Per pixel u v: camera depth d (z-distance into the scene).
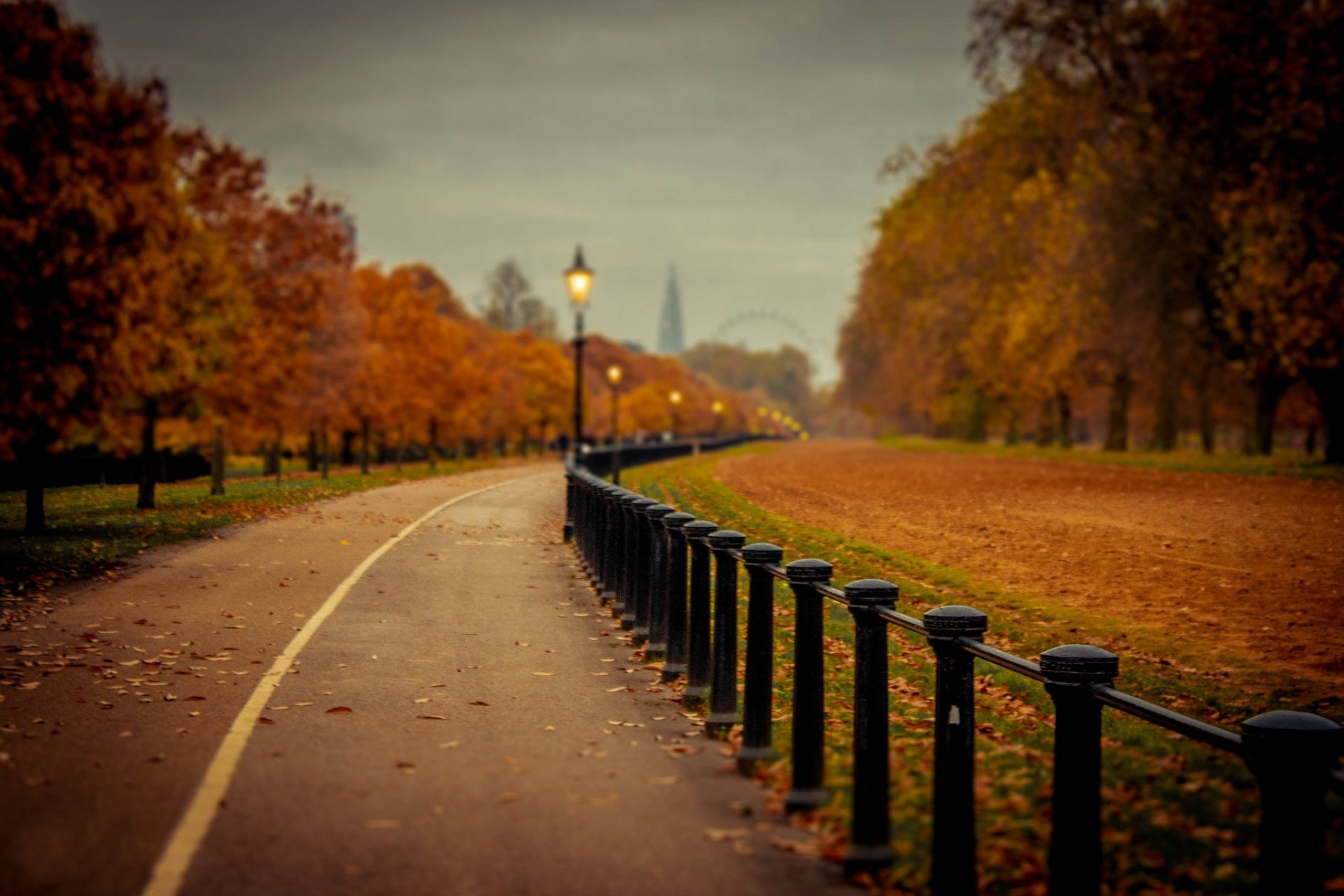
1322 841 4.80
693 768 9.13
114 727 9.81
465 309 123.44
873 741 7.02
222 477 36.03
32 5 20.53
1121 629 15.84
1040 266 61.69
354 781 8.40
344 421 58.22
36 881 6.30
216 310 32.50
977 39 58.41
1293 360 46.41
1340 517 28.94
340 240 37.91
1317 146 43.00
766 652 9.16
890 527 29.61
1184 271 54.72
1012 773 8.52
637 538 15.01
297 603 17.02
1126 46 54.88
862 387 114.38
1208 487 39.97
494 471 67.69
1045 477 49.69
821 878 6.67
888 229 97.44
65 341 20.95
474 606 17.44
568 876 6.59
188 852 6.81
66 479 42.00
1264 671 13.46
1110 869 6.60
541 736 10.05
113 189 22.11
